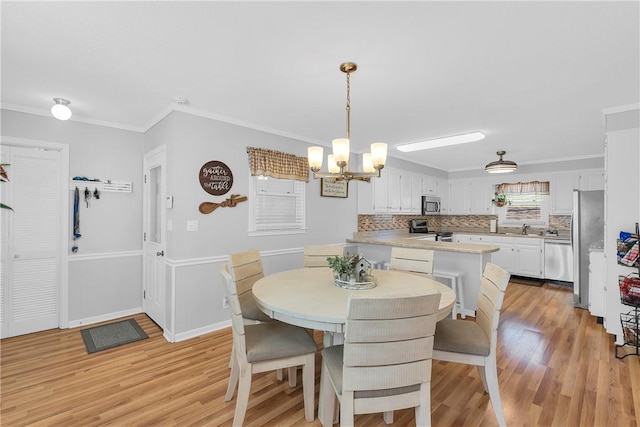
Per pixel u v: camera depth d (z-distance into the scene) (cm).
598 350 275
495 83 238
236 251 336
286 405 198
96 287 341
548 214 586
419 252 285
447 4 149
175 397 205
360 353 133
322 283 225
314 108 296
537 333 315
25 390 212
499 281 178
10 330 300
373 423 182
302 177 397
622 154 282
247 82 239
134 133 365
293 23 165
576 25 164
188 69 218
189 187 300
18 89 254
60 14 157
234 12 156
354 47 189
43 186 313
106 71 221
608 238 289
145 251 367
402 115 314
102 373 234
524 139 409
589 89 248
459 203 685
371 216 535
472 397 208
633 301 264
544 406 195
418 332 136
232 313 184
